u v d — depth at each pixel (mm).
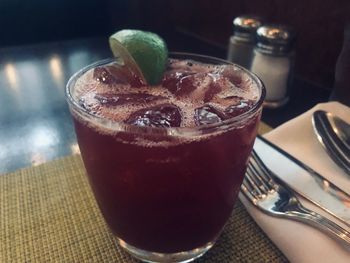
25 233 146
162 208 117
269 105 246
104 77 136
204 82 133
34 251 138
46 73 294
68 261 134
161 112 115
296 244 133
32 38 461
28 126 220
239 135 115
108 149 111
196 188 115
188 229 124
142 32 141
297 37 262
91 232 146
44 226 149
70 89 125
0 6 428
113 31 503
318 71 278
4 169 182
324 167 171
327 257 128
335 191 156
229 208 133
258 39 255
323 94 266
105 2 488
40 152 195
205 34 375
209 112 116
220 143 111
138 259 135
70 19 476
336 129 186
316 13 266
